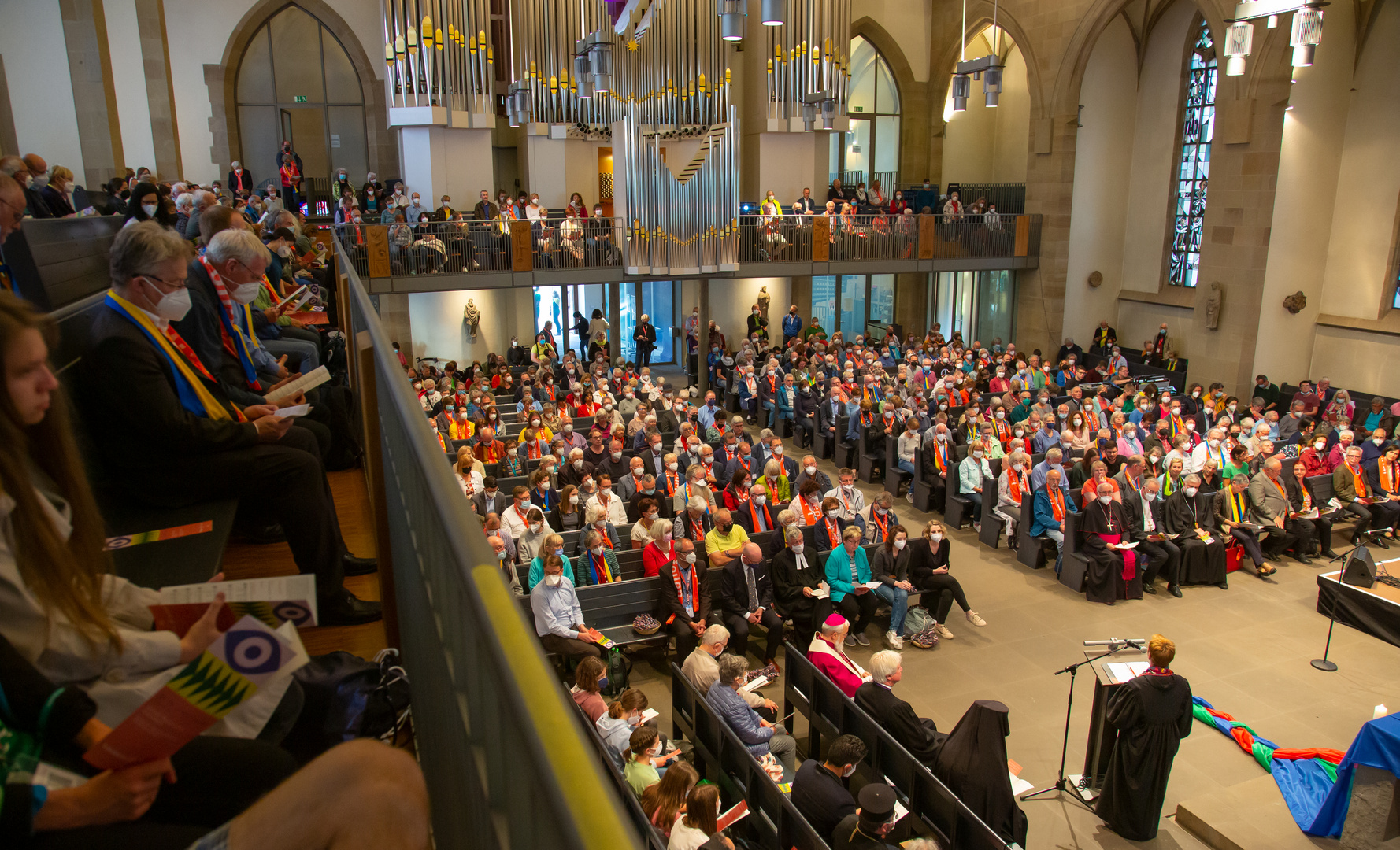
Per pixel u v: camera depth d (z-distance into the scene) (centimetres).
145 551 255
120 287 284
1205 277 2209
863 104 2870
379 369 278
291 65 2300
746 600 1015
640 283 2552
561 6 2266
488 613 98
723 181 2169
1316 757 853
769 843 675
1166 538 1262
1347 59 1959
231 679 106
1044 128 2517
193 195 792
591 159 2431
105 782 108
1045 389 1841
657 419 1630
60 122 1547
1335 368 2089
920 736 766
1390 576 1123
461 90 2205
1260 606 1218
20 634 127
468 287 2039
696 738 801
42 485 136
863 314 2877
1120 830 789
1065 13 2395
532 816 80
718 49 2370
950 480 1477
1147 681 761
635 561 1055
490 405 1514
